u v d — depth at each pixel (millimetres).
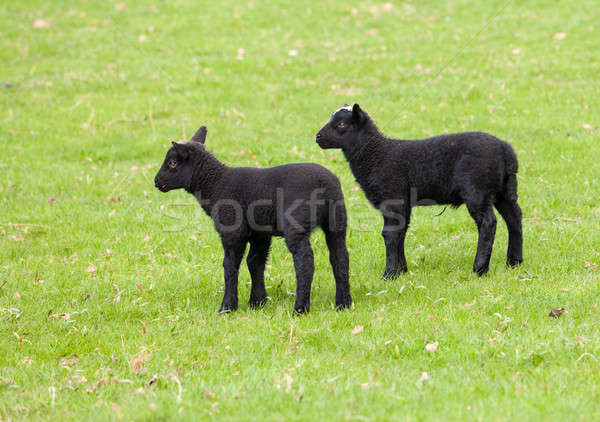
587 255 11695
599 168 16453
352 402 7156
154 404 7371
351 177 17375
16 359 9047
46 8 36750
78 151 20453
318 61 28453
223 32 32562
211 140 20859
